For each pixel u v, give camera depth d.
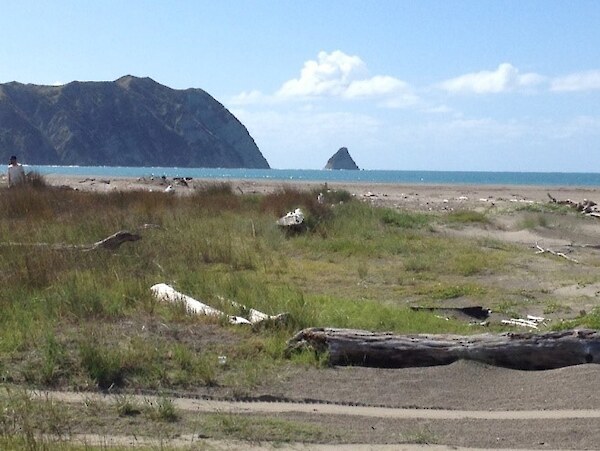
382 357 8.74
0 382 7.52
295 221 19.27
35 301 9.92
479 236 21.09
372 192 41.75
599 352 8.62
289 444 6.38
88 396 7.31
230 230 18.19
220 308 10.38
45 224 16.67
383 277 14.91
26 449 5.88
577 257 18.52
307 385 8.02
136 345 8.48
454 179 92.38
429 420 7.14
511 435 6.78
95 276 11.34
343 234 19.28
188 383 7.80
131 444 6.16
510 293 13.73
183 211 20.27
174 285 11.57
